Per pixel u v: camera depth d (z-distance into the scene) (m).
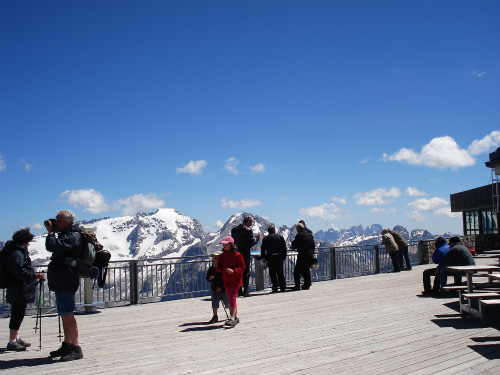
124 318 8.96
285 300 10.65
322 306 9.54
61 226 5.66
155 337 7.02
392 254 16.78
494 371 4.75
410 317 7.95
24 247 6.48
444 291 10.38
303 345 6.13
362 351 5.72
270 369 5.03
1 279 6.34
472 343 5.96
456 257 10.14
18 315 6.39
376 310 8.79
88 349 6.27
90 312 9.81
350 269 16.12
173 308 10.09
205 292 12.23
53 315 9.77
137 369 5.19
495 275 7.46
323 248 15.27
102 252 5.91
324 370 4.94
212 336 6.95
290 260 14.24
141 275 11.05
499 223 25.20
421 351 5.63
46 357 5.90
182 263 11.82
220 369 5.09
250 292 12.50
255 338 6.69
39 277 6.61
